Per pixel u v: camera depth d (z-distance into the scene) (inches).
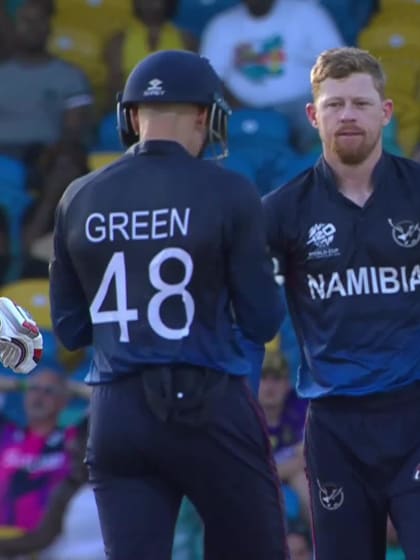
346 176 683.4
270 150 1282.0
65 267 614.5
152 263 587.2
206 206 586.6
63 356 1186.6
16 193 1278.3
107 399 591.2
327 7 1344.7
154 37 1349.7
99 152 1307.8
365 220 678.5
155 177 593.3
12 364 631.2
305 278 687.1
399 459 676.7
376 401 676.7
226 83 1323.8
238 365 594.9
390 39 1341.0
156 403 579.8
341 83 674.8
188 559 1052.5
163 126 598.2
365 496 684.7
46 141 1301.7
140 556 591.5
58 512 1099.9
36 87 1315.2
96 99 1342.3
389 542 992.9
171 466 590.9
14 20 1346.0
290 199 689.6
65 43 1349.7
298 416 1090.1
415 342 677.3
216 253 586.6
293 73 1321.4
